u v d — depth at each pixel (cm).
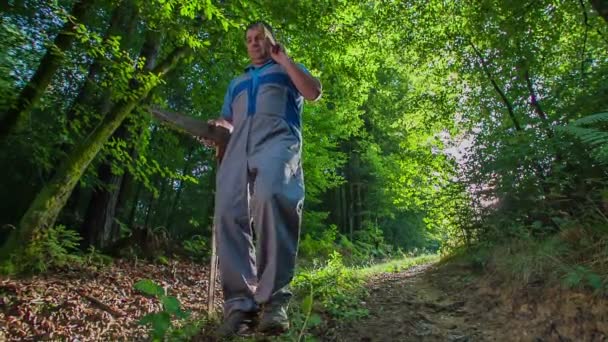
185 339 246
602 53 680
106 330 347
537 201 481
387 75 1481
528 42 697
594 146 409
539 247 377
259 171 229
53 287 491
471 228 594
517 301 324
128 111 702
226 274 238
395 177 1095
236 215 240
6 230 934
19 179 977
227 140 270
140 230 855
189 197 1958
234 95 264
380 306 371
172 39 757
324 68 965
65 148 848
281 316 224
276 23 756
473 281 428
